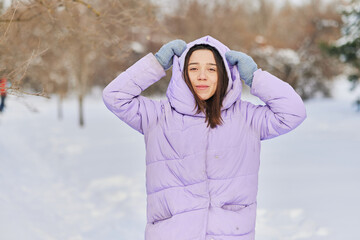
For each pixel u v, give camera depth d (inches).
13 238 163.5
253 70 86.7
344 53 743.7
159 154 85.6
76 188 308.8
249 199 85.6
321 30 1365.7
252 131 86.8
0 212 185.6
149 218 87.0
